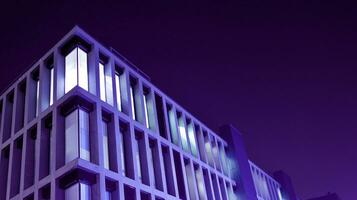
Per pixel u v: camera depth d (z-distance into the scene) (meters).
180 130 33.44
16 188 23.02
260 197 47.00
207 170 34.00
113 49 28.17
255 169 49.31
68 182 18.95
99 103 22.31
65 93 22.80
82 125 20.83
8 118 27.34
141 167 24.56
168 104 32.97
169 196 25.30
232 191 37.59
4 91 28.72
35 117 24.75
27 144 22.94
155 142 27.22
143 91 29.72
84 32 24.69
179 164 29.59
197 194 30.11
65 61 24.42
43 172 20.86
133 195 21.84
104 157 21.45
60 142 20.58
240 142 44.50
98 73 23.55
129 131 24.28
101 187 19.06
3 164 24.81
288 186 58.34
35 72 26.31
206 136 38.19
